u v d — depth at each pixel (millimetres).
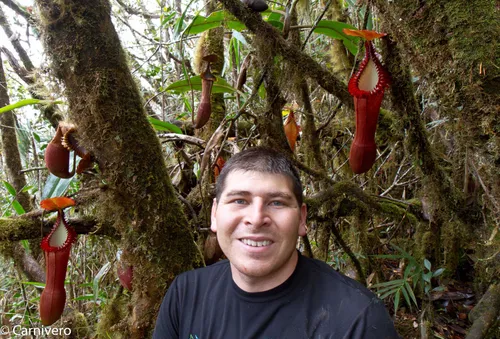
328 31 2014
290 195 1186
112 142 1494
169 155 3062
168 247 1664
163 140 2391
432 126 2490
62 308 1754
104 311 2195
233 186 1195
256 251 1173
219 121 2869
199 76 2240
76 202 1781
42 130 3641
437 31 1374
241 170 1196
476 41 1289
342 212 2418
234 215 1194
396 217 2479
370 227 3209
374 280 2873
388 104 2480
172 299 1419
